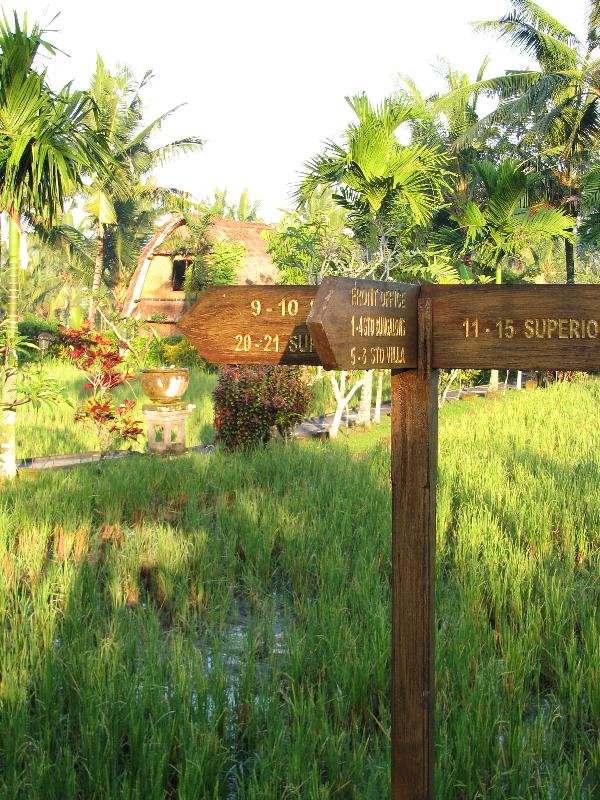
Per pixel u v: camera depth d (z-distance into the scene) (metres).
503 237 23.20
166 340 32.28
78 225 38.06
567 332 2.88
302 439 15.02
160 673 4.77
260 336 3.20
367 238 16.94
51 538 8.22
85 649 5.03
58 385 11.23
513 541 7.61
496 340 2.97
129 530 8.39
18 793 3.86
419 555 3.04
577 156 27.58
